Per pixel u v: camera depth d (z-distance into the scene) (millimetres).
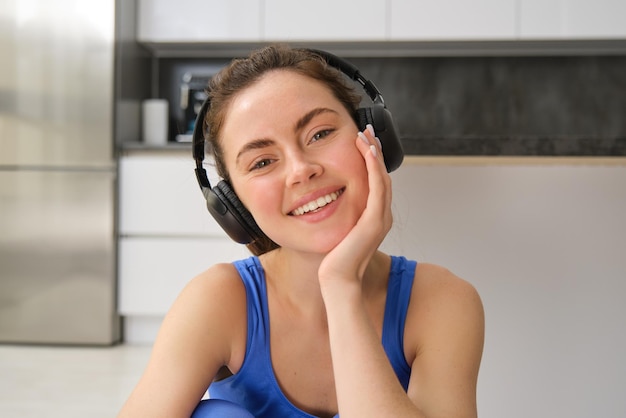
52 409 2434
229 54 3996
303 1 3600
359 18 3584
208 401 888
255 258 1014
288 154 839
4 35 3406
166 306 3412
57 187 3414
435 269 990
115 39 3400
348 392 809
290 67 867
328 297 851
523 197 1335
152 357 914
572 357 1327
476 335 930
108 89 3383
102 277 3412
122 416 874
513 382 1335
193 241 3402
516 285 1334
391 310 952
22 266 3439
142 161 3408
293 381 966
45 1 3393
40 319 3443
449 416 867
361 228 850
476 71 3947
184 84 3973
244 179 870
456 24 3562
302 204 848
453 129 3959
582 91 3906
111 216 3396
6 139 3422
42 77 3400
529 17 3535
